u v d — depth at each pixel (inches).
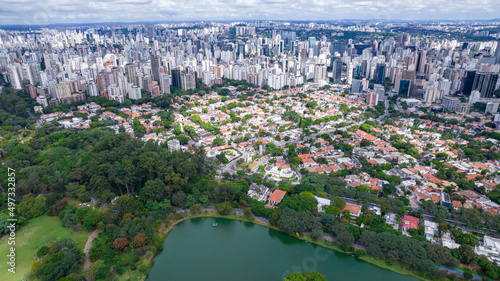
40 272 7332.7
